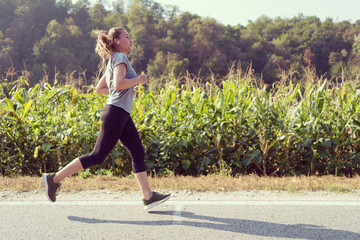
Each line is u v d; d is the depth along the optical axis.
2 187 3.95
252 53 106.75
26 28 105.38
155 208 3.30
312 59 102.69
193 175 5.17
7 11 112.38
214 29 115.50
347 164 5.03
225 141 5.13
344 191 3.75
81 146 5.27
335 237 2.63
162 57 90.75
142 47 99.25
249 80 5.79
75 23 122.31
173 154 5.18
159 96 5.93
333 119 5.20
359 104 5.10
